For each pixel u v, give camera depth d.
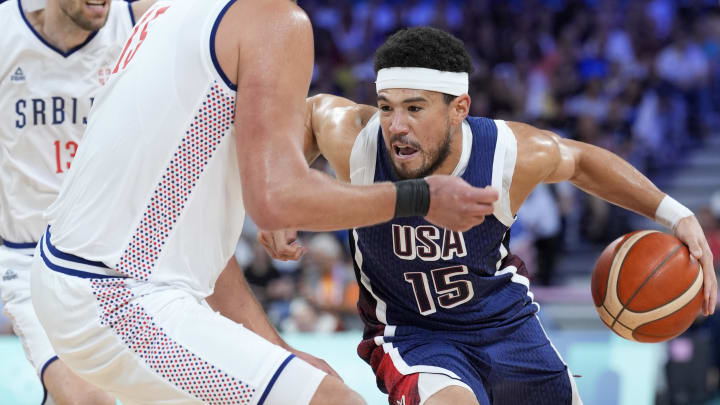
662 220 10.64
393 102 8.73
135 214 7.54
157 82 7.54
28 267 11.66
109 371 7.63
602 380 19.53
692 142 38.44
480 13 42.22
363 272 9.91
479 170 9.15
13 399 17.16
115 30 11.67
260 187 7.06
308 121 10.11
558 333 20.22
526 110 37.47
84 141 7.94
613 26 41.62
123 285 7.52
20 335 11.36
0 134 11.44
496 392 9.99
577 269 32.28
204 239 7.78
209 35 7.48
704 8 42.53
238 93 7.41
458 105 8.91
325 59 40.47
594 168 10.40
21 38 11.27
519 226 30.14
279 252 9.64
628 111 37.34
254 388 7.29
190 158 7.55
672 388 24.19
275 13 7.48
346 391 7.36
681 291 10.10
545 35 42.03
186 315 7.48
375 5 44.25
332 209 7.10
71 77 11.43
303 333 22.39
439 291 9.62
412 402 9.10
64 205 7.89
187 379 7.35
